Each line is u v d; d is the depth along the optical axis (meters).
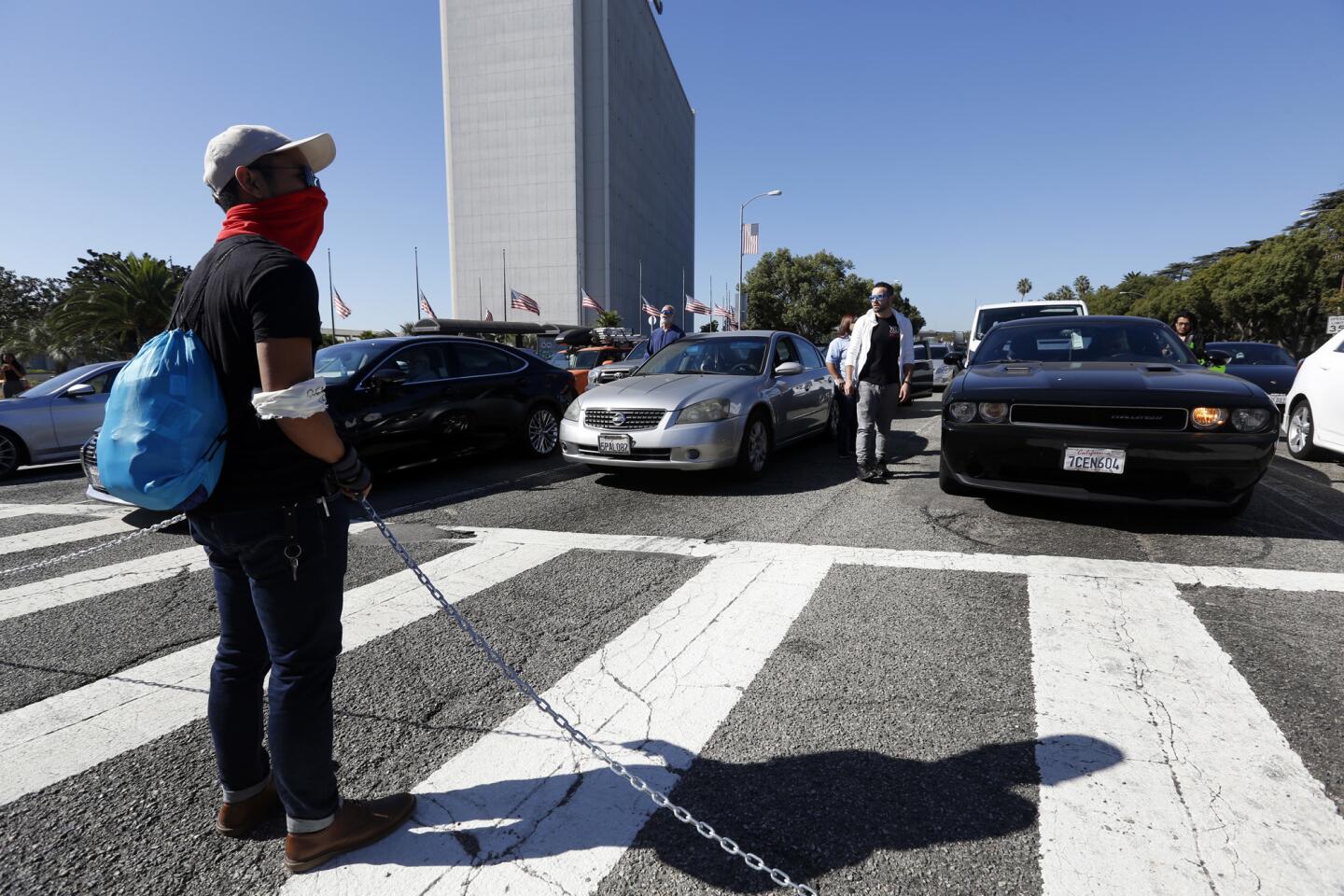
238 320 1.47
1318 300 45.31
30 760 2.14
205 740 2.26
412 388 6.61
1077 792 1.88
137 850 1.75
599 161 72.12
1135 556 3.88
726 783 1.97
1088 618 3.03
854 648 2.81
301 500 1.57
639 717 2.33
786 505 5.36
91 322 31.50
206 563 4.19
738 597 3.40
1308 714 2.24
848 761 2.06
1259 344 12.31
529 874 1.64
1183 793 1.87
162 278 31.73
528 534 4.68
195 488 1.45
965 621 3.04
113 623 3.25
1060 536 4.32
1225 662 2.61
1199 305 55.28
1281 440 9.03
